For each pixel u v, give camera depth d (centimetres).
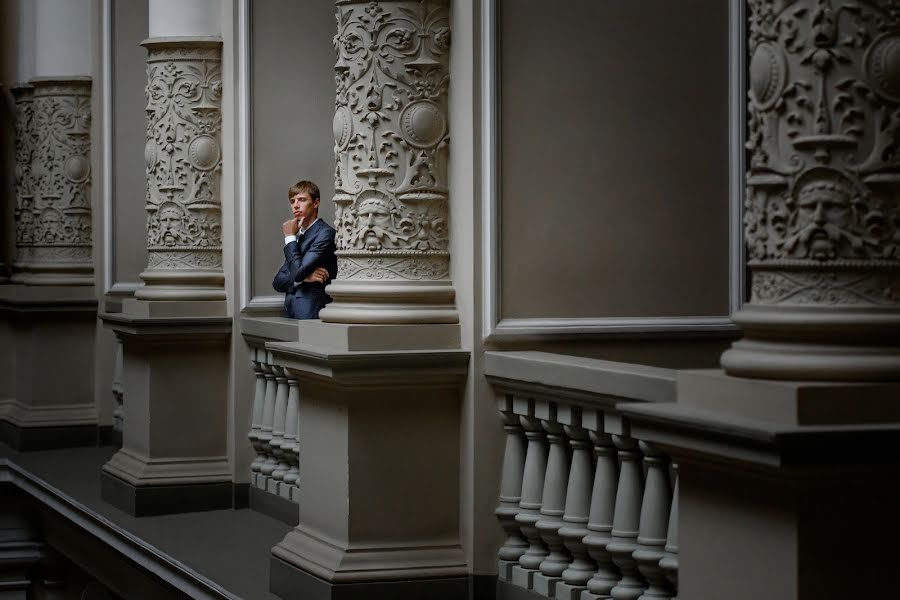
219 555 690
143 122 1081
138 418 841
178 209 838
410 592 558
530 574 540
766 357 349
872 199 346
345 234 585
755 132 359
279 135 830
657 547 459
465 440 568
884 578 346
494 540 563
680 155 603
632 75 595
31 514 1013
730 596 361
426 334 566
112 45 1077
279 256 834
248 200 822
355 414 562
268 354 789
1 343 1177
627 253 594
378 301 573
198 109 838
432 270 579
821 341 346
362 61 579
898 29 346
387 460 566
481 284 565
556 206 580
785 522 342
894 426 333
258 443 808
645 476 484
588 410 493
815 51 345
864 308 343
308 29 837
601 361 511
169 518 800
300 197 774
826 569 341
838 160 345
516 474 559
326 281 775
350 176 583
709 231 608
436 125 579
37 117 1153
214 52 843
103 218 1092
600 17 589
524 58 574
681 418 354
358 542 564
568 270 582
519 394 543
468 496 565
